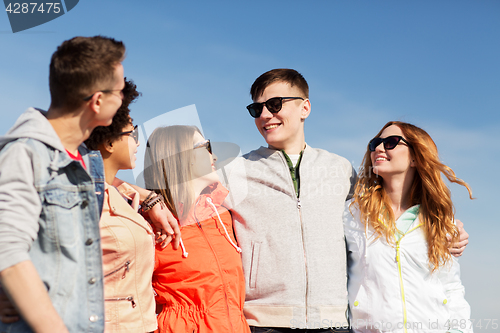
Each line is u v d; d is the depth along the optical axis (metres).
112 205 1.90
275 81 2.78
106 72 1.46
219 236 2.37
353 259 2.56
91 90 1.45
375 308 2.39
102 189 1.77
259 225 2.53
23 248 1.30
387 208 2.54
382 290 2.41
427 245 2.48
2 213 1.29
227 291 2.24
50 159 1.45
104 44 1.48
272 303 2.42
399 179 2.64
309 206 2.58
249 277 2.48
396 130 2.68
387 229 2.48
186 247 2.23
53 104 1.50
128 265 1.90
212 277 2.20
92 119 1.54
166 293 2.20
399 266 2.43
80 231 1.50
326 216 2.58
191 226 2.30
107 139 1.88
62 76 1.43
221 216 2.49
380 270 2.44
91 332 1.47
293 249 2.48
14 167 1.34
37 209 1.38
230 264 2.31
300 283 2.43
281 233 2.51
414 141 2.60
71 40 1.48
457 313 2.42
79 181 1.51
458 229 2.53
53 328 1.30
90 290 1.50
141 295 1.95
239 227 2.56
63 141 1.54
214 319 2.13
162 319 2.16
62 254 1.45
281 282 2.43
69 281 1.45
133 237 1.91
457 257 2.59
